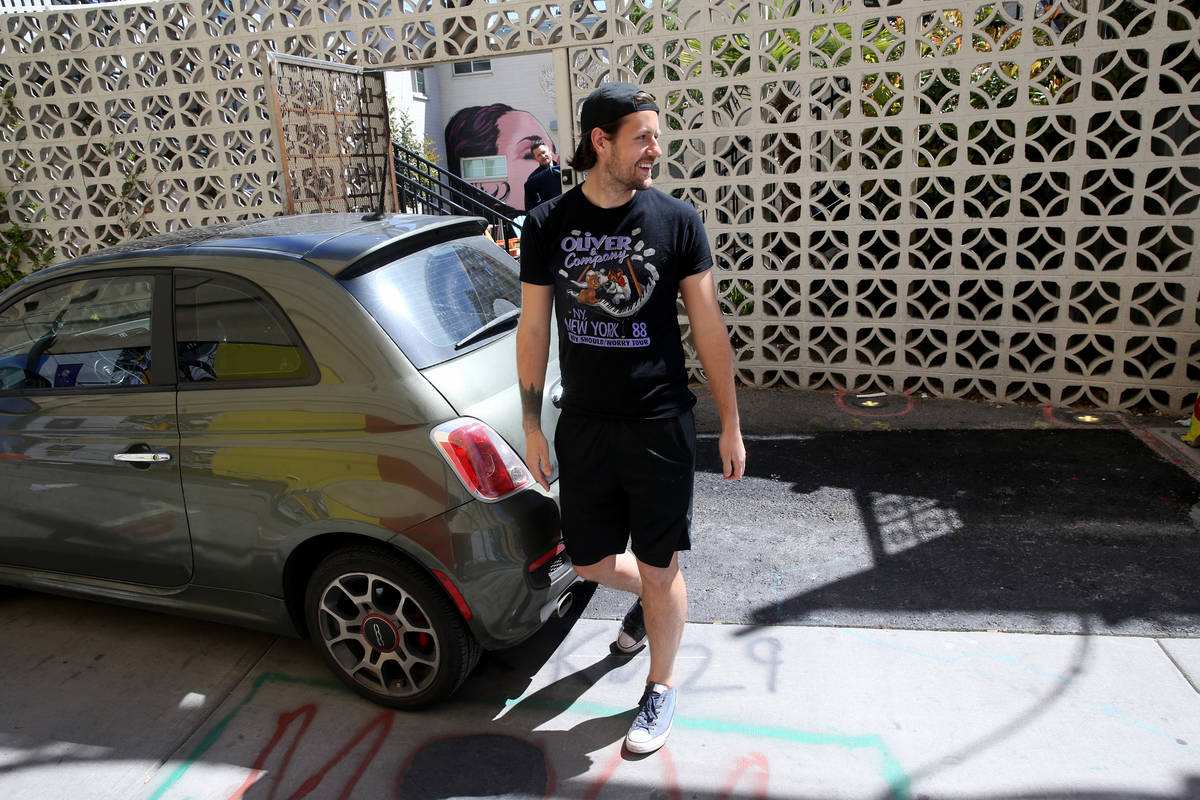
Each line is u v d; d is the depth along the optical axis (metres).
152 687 3.11
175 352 3.00
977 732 2.59
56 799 2.58
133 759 2.73
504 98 18.86
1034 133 5.18
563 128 5.93
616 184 2.24
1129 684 2.74
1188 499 3.90
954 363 5.45
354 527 2.66
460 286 3.12
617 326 2.31
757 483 4.47
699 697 2.84
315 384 2.76
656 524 2.42
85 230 7.23
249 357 2.88
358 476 2.66
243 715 2.92
